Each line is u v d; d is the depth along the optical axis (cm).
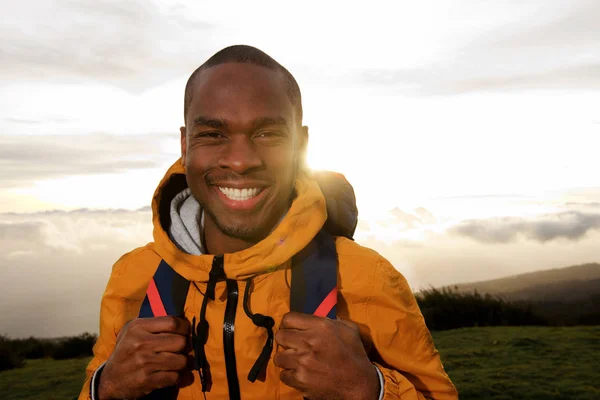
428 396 153
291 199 157
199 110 140
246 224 143
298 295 142
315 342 126
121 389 137
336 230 169
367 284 149
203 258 141
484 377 636
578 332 898
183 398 144
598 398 541
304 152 160
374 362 153
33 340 1473
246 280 142
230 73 140
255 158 137
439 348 839
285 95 143
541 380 612
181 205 166
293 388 139
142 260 167
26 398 712
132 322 139
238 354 137
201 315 139
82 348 1303
